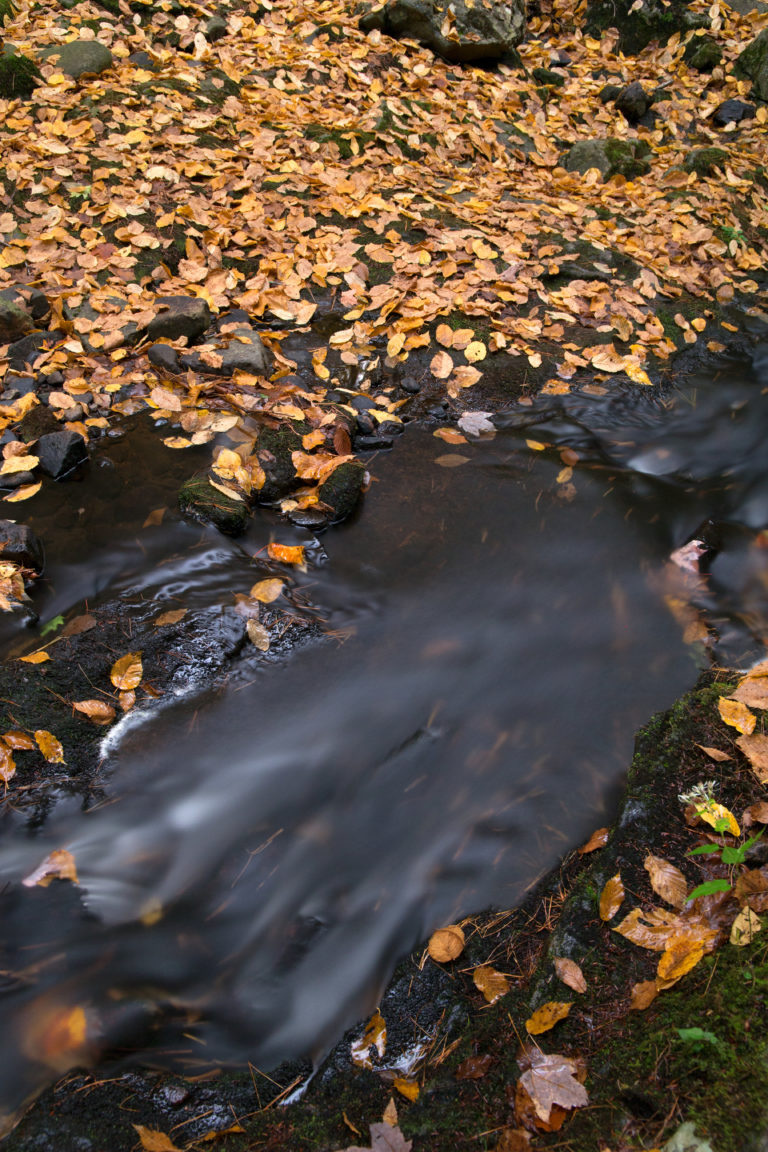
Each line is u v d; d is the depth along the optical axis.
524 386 4.10
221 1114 1.64
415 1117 1.57
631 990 1.71
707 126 7.31
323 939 1.96
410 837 2.18
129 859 2.09
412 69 6.76
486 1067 1.65
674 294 4.85
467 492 3.46
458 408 3.95
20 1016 1.77
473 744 2.44
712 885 1.73
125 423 3.65
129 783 2.25
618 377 4.21
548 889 2.04
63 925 1.94
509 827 2.20
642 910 1.86
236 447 3.49
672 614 2.92
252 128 5.50
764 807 2.02
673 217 5.55
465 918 2.00
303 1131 1.59
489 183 5.77
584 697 2.58
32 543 2.86
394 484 3.47
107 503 3.23
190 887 2.05
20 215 4.59
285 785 2.30
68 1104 1.62
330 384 3.95
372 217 5.00
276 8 7.15
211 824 2.19
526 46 8.12
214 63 6.21
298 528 3.20
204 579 2.89
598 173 6.09
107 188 4.79
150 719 2.41
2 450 3.40
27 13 6.22
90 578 2.88
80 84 5.57
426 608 2.91
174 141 5.18
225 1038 1.78
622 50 8.37
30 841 2.08
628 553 3.21
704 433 3.94
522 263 4.77
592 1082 1.55
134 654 2.55
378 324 4.29
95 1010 1.79
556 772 2.35
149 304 4.14
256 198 4.93
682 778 2.16
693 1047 1.52
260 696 2.53
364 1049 1.76
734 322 4.80
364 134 5.63
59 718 2.36
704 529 3.34
